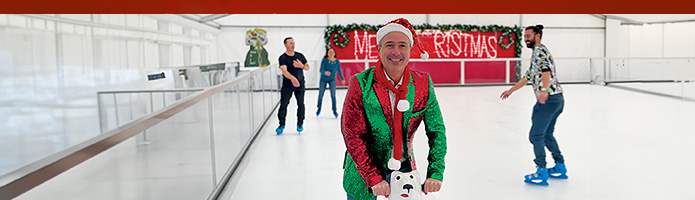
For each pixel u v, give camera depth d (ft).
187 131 7.97
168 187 7.16
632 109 24.12
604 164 12.41
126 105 13.02
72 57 18.86
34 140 15.61
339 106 26.78
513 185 10.57
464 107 25.71
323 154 14.01
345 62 40.70
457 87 40.16
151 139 6.54
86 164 5.10
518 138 16.39
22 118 15.74
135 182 6.15
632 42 44.98
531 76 10.09
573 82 43.86
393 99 5.08
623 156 13.34
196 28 34.96
